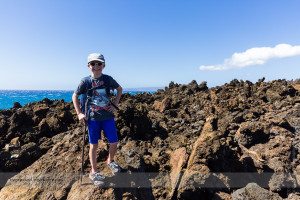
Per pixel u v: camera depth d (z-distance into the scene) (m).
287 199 4.26
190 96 15.55
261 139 6.21
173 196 4.09
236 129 7.35
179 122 8.62
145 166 4.62
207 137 4.83
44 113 8.50
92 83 3.20
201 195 4.07
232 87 16.94
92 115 3.25
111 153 3.65
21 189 3.78
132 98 14.62
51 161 4.38
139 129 6.55
